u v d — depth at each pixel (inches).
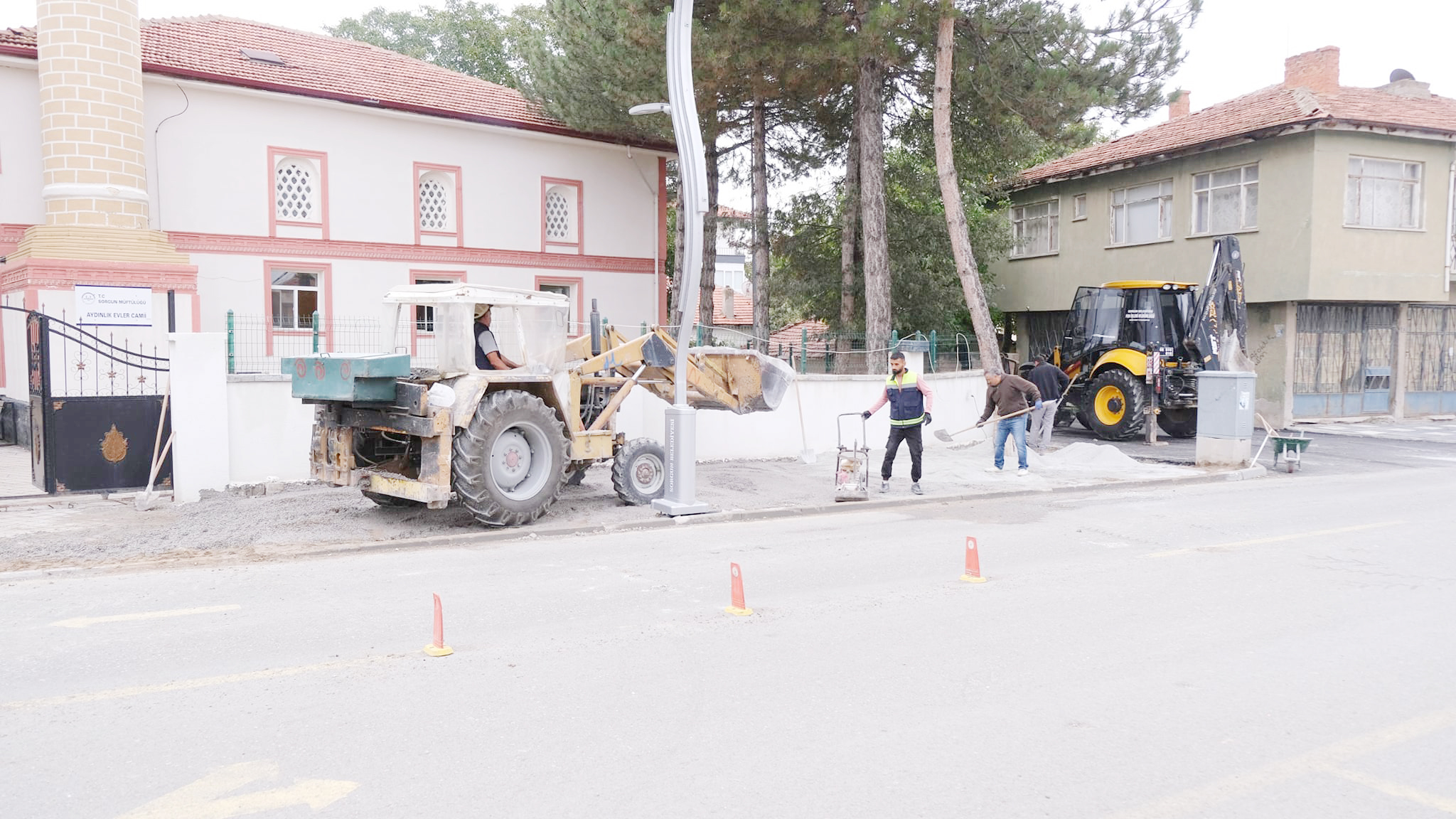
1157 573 293.7
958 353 739.4
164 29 778.2
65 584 278.5
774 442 604.4
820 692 187.2
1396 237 837.2
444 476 348.2
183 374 423.8
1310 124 781.9
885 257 768.3
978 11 690.8
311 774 150.0
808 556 320.5
